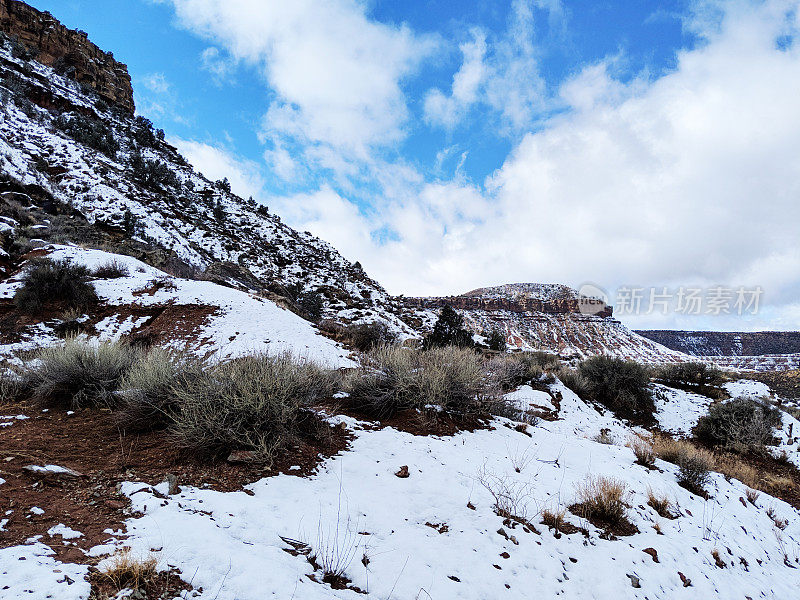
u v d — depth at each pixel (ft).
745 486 26.37
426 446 19.51
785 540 20.24
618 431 41.01
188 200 182.70
